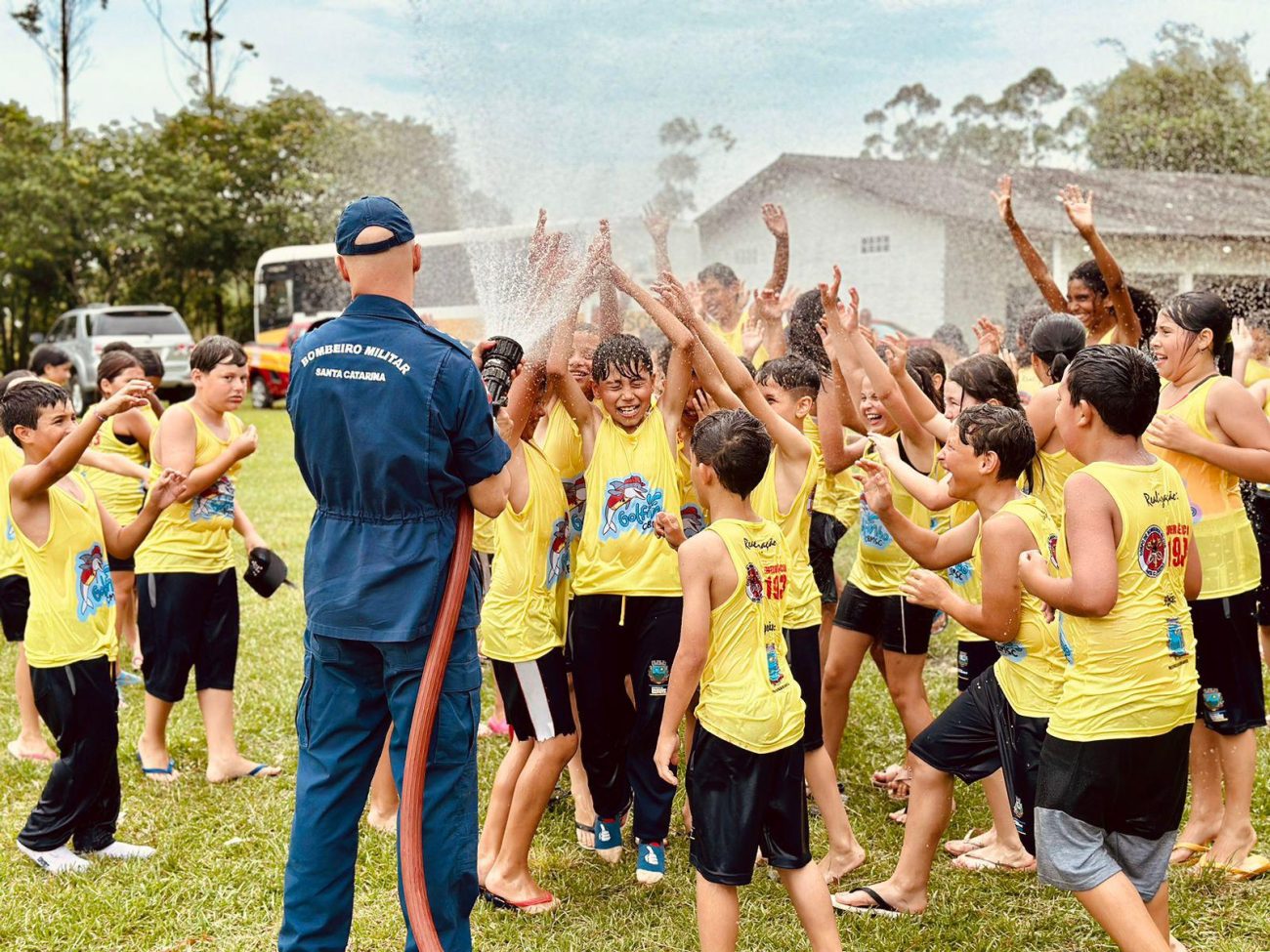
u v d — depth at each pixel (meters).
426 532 2.69
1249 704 3.51
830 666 4.08
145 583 4.44
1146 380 2.70
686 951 3.19
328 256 24.19
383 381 2.65
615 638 3.50
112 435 5.34
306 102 29.39
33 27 31.08
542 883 3.63
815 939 2.86
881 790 4.29
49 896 3.55
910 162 22.50
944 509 3.59
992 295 18.20
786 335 5.50
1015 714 3.04
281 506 10.75
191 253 28.22
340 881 2.77
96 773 3.73
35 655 3.65
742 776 2.82
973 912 3.36
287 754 4.82
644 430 3.51
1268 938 3.14
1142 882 2.79
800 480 3.59
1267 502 4.68
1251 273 16.78
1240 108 25.69
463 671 2.74
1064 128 26.41
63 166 26.47
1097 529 2.64
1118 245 16.92
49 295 28.02
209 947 3.28
